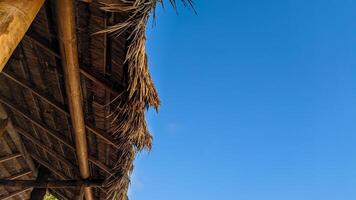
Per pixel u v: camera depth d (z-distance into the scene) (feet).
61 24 10.34
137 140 15.24
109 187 19.33
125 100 13.58
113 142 16.97
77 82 13.19
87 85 14.47
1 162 22.30
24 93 17.48
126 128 14.29
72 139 18.99
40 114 18.63
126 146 16.07
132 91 11.94
